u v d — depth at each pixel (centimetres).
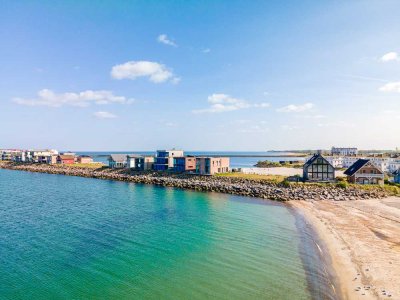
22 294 2820
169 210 6469
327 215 5709
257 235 4572
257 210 6438
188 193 8906
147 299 2725
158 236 4556
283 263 3453
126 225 5212
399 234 4406
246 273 3216
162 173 12394
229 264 3462
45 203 7400
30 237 4519
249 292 2809
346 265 3288
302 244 4091
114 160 15488
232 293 2803
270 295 2738
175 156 13412
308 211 6181
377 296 2600
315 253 3719
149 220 5566
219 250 3928
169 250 3947
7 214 6122
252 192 8406
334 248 3847
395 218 5384
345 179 8888
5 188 10238
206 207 6781
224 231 4806
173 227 5069
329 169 8825
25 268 3388
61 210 6531
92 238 4466
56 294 2823
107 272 3284
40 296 2784
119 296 2783
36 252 3884
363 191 7594
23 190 9744
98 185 11044
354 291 2711
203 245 4128
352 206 6494
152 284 3006
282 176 10188
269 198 7844
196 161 11475
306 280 3003
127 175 13138
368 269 3153
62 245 4153
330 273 3119
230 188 9012
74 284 3016
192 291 2859
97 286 2972
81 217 5838
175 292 2847
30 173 16650
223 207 6781
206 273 3238
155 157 13625
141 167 13800
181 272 3272
